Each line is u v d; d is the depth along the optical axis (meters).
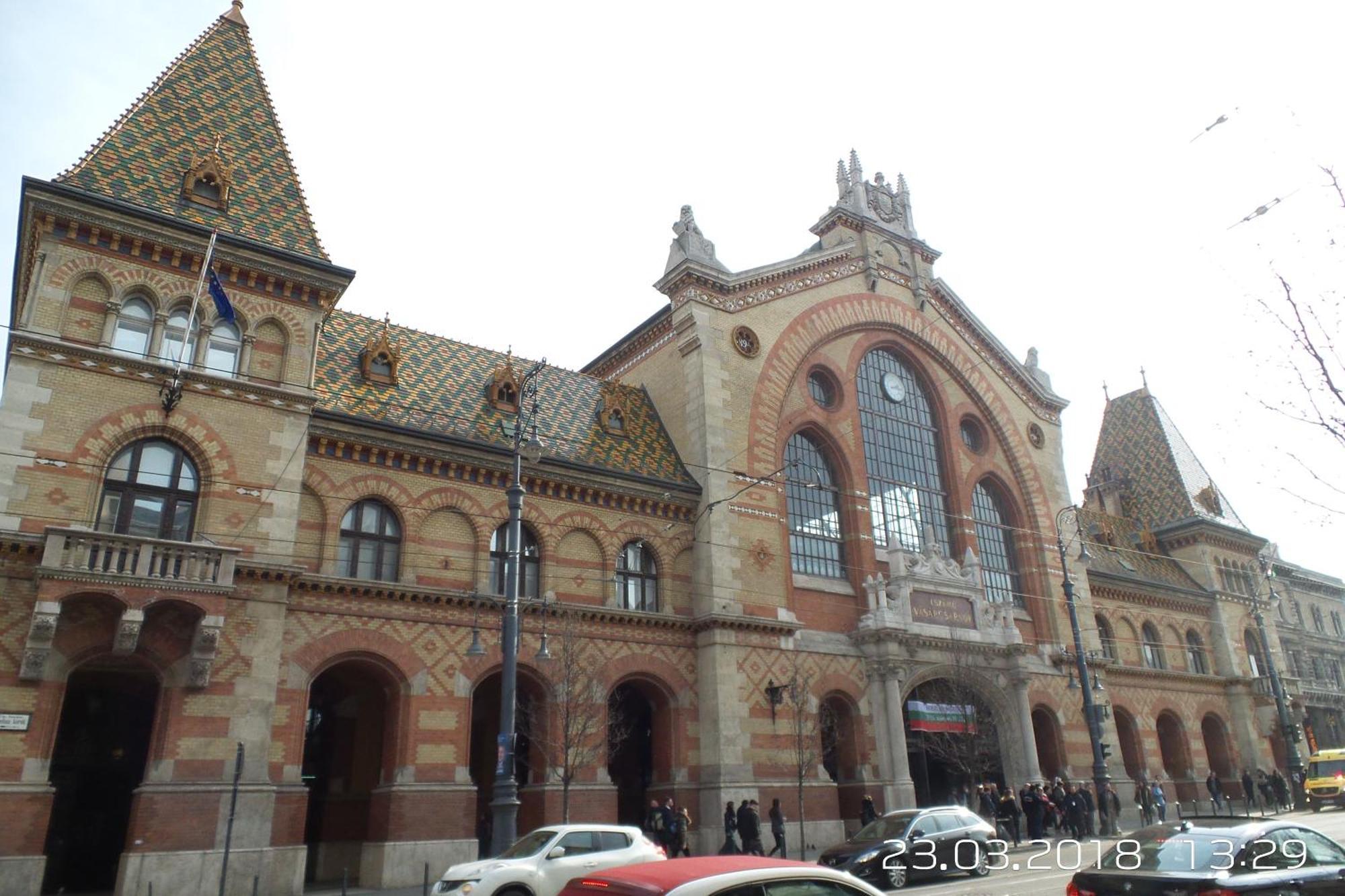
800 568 36.72
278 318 25.67
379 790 25.55
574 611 29.91
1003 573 44.97
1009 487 46.47
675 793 30.30
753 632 33.06
